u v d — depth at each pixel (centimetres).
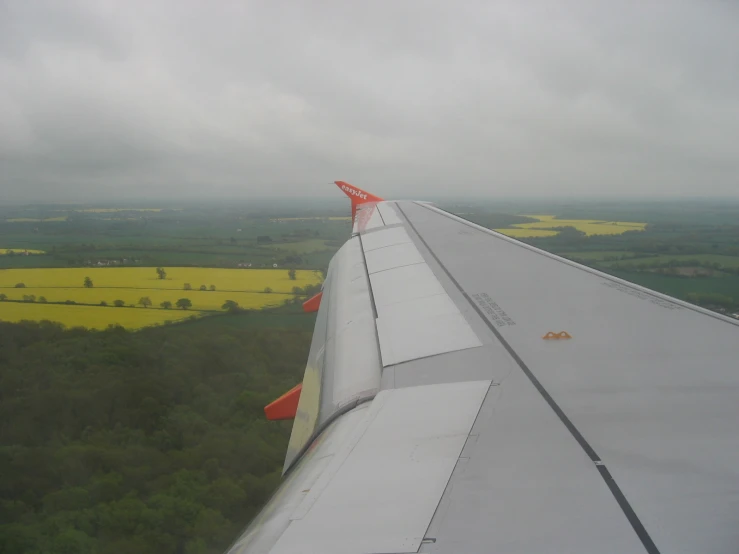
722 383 265
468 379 286
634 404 246
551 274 499
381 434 233
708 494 177
